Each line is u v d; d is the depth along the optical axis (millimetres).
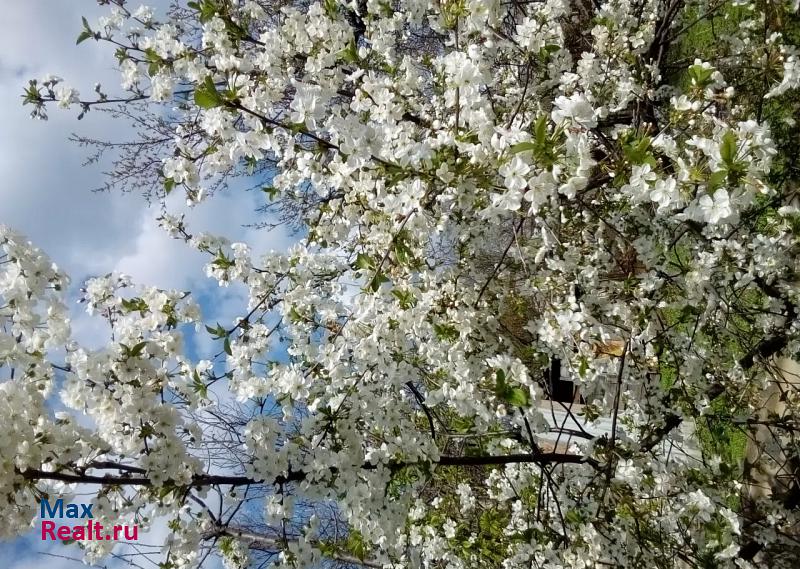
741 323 6074
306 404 4422
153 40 4270
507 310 5316
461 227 4691
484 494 7723
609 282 4973
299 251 4906
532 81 5672
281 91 4043
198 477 3365
